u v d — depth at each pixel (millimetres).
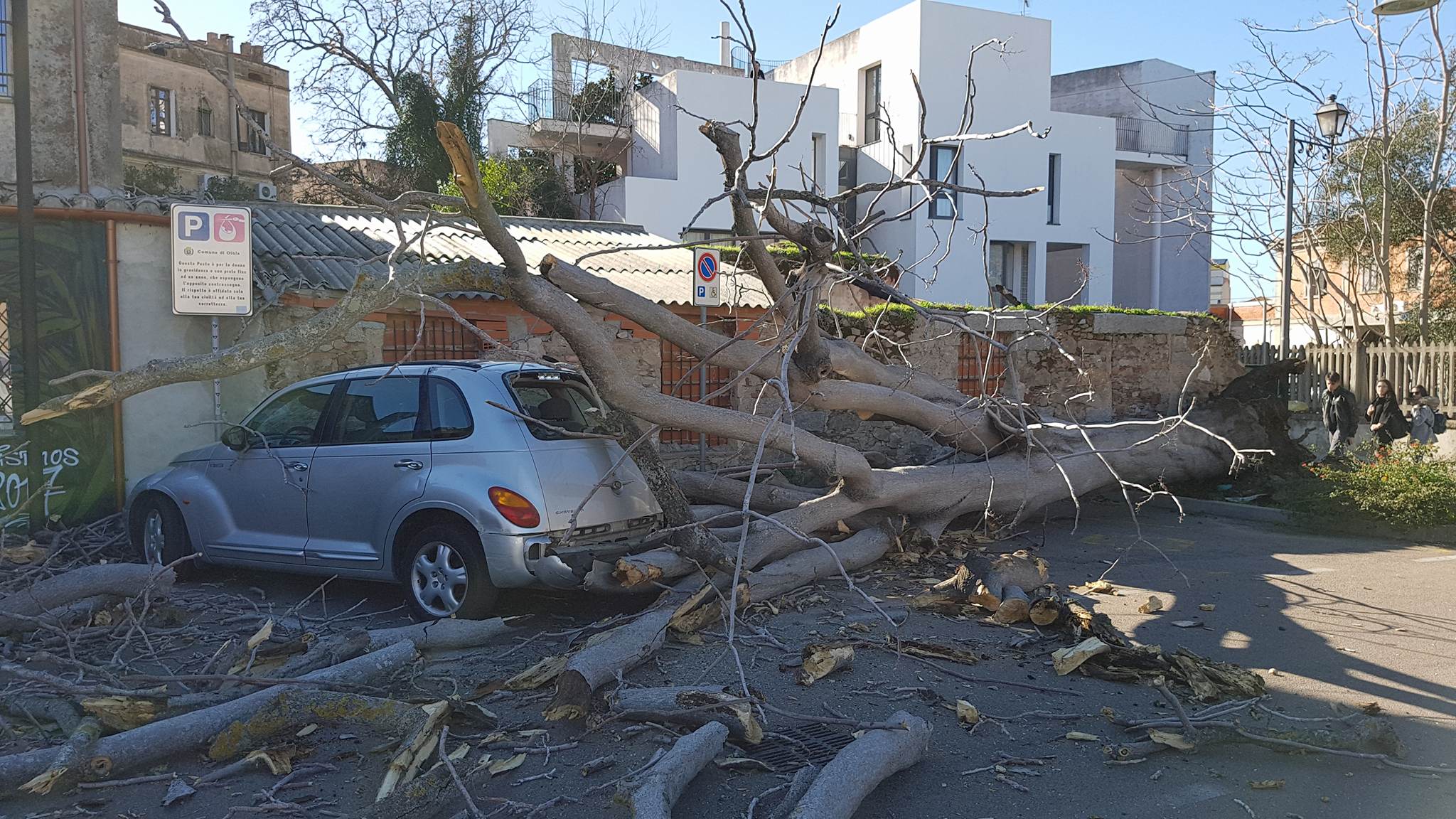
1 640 5758
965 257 29328
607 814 3879
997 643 6184
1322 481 10781
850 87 31219
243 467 7547
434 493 6492
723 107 26562
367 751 4504
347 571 6938
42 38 10141
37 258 9273
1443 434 13602
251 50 29922
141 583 6281
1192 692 5164
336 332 5715
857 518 8453
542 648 5992
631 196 25781
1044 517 10148
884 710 4973
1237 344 18703
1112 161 31469
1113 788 4133
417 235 6004
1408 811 3904
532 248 13406
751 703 4492
